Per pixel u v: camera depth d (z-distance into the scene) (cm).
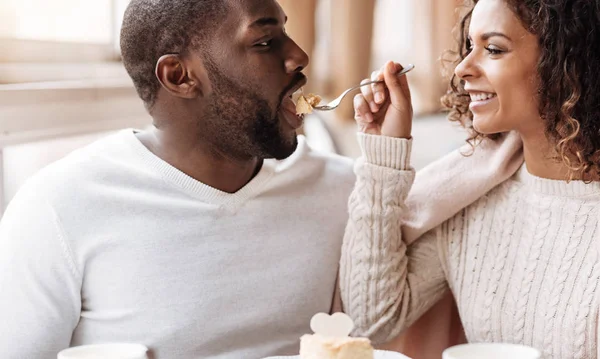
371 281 141
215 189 135
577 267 131
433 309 157
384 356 121
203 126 133
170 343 133
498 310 138
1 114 164
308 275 141
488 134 140
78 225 131
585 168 127
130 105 213
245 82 130
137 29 133
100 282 133
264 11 130
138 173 135
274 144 133
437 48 287
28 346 129
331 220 146
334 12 267
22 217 131
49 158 188
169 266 133
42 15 192
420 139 268
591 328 129
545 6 121
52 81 193
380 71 139
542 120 128
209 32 129
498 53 125
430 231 148
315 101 135
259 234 138
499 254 140
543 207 134
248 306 136
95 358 113
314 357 105
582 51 122
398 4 297
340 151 256
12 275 129
